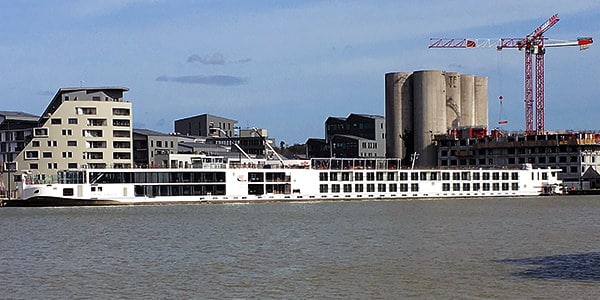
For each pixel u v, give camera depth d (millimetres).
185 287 82562
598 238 125625
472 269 91750
